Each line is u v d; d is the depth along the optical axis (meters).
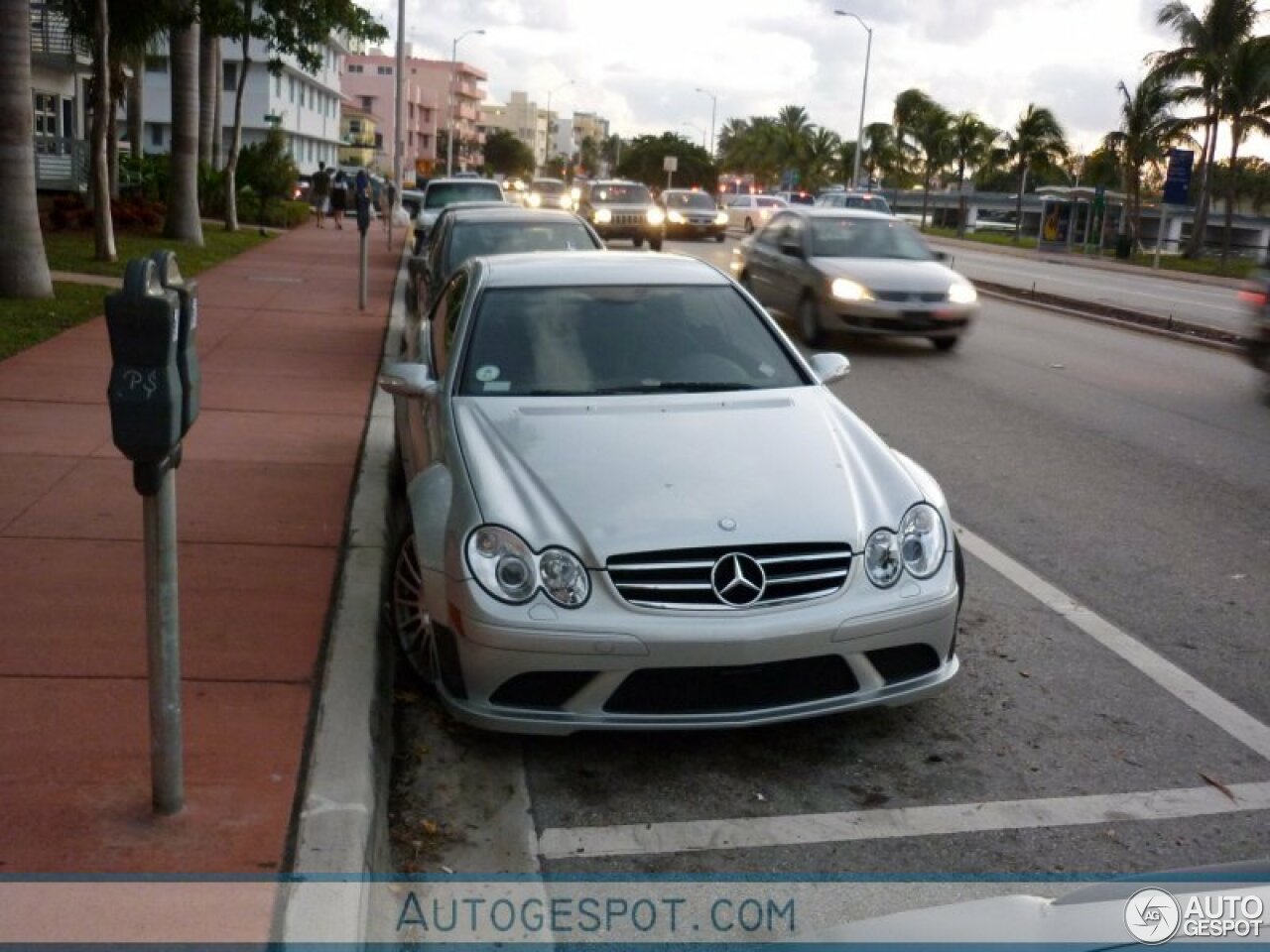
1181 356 15.70
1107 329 18.62
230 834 3.72
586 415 5.35
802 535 4.54
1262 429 10.91
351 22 26.12
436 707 5.15
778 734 4.93
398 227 37.72
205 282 19.05
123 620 5.34
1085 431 10.61
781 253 16.22
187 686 4.72
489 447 5.05
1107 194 52.22
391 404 10.11
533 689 4.42
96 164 19.38
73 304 14.41
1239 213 69.44
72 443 8.34
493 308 6.18
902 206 85.50
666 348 5.99
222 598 5.66
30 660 4.89
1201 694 5.31
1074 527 7.71
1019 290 24.12
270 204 34.78
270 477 7.79
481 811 4.38
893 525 4.74
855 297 14.57
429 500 4.89
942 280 14.92
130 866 3.54
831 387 12.54
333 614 5.51
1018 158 61.72
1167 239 60.88
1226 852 4.11
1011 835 4.21
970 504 8.18
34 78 33.41
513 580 4.41
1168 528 7.75
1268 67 44.16
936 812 4.35
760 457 5.00
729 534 4.48
